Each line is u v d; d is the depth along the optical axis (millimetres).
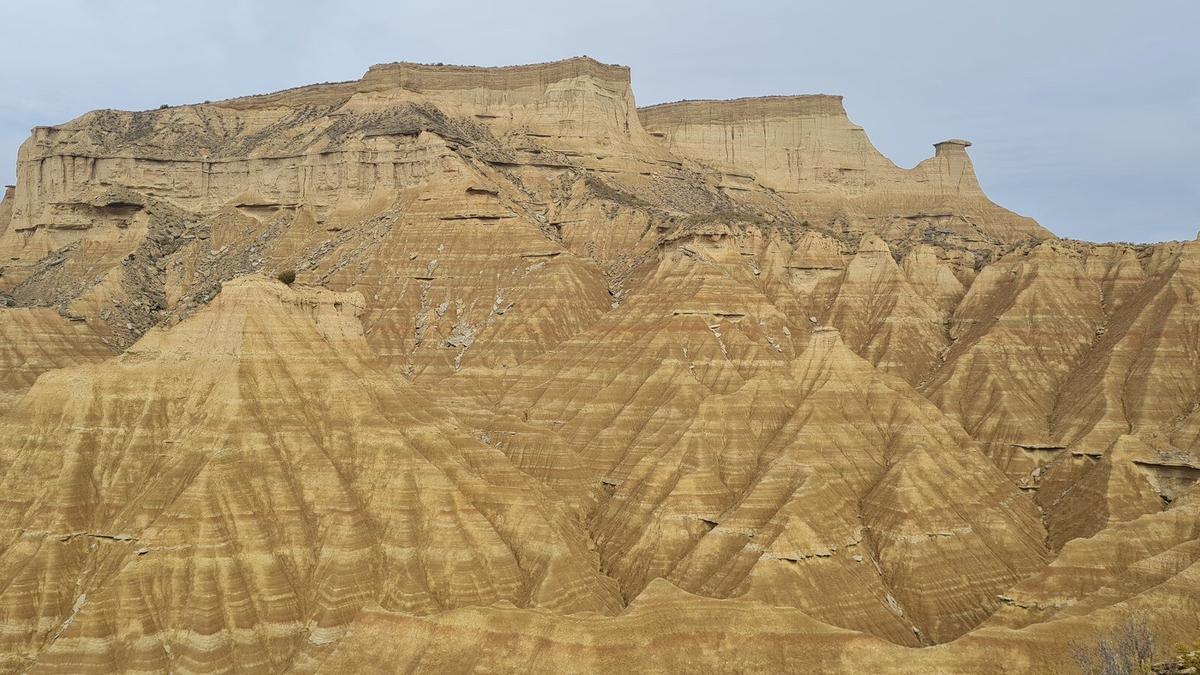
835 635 75125
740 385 146500
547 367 160125
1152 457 119875
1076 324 158625
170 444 102188
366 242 191875
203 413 102500
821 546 98250
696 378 146875
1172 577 78500
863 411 123000
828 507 104438
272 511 95812
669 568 106188
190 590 88438
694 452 119625
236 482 95750
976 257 195375
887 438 120125
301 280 184250
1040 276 165500
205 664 84625
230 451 97625
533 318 171250
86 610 86188
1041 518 120375
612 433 137500
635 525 114125
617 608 97000
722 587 97000
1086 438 130500
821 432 117375
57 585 92500
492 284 181000
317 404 107062
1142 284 162375
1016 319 160125
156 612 87312
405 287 181250
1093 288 165500
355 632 79625
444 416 119938
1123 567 89438
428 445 108562
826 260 188125
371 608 81375
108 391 105625
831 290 184375
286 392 105438
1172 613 74750
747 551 99438
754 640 74750
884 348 168500
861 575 98688
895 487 107375
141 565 89125
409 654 77000
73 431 102750
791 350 162250
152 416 104062
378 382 114125
